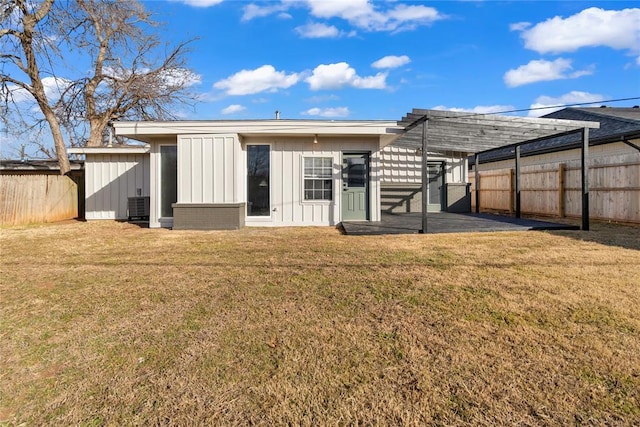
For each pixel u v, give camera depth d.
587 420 1.78
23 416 1.86
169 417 1.84
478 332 2.79
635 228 8.76
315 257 5.55
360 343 2.63
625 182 9.52
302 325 2.96
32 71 14.45
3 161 16.50
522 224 9.24
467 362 2.34
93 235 8.35
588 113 13.96
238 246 6.59
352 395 2.01
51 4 14.26
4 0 13.04
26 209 11.74
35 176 12.05
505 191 13.93
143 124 9.28
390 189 13.58
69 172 14.23
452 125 8.70
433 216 11.96
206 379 2.19
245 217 9.93
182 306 3.44
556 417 1.81
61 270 4.86
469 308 3.29
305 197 10.05
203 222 9.32
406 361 2.37
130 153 12.46
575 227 8.61
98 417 1.85
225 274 4.59
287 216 10.02
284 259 5.44
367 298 3.60
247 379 2.18
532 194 12.66
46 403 1.97
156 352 2.54
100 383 2.16
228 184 9.38
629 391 2.01
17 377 2.23
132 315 3.23
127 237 7.95
